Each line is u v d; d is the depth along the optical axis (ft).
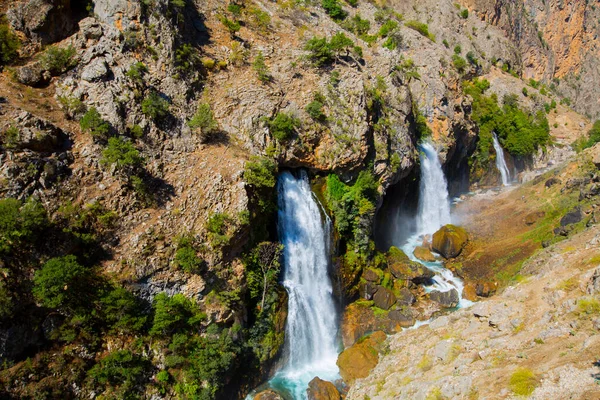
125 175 103.09
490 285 142.72
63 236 91.20
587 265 101.91
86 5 121.80
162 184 108.06
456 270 155.94
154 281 98.48
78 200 96.63
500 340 87.92
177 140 116.26
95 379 87.04
